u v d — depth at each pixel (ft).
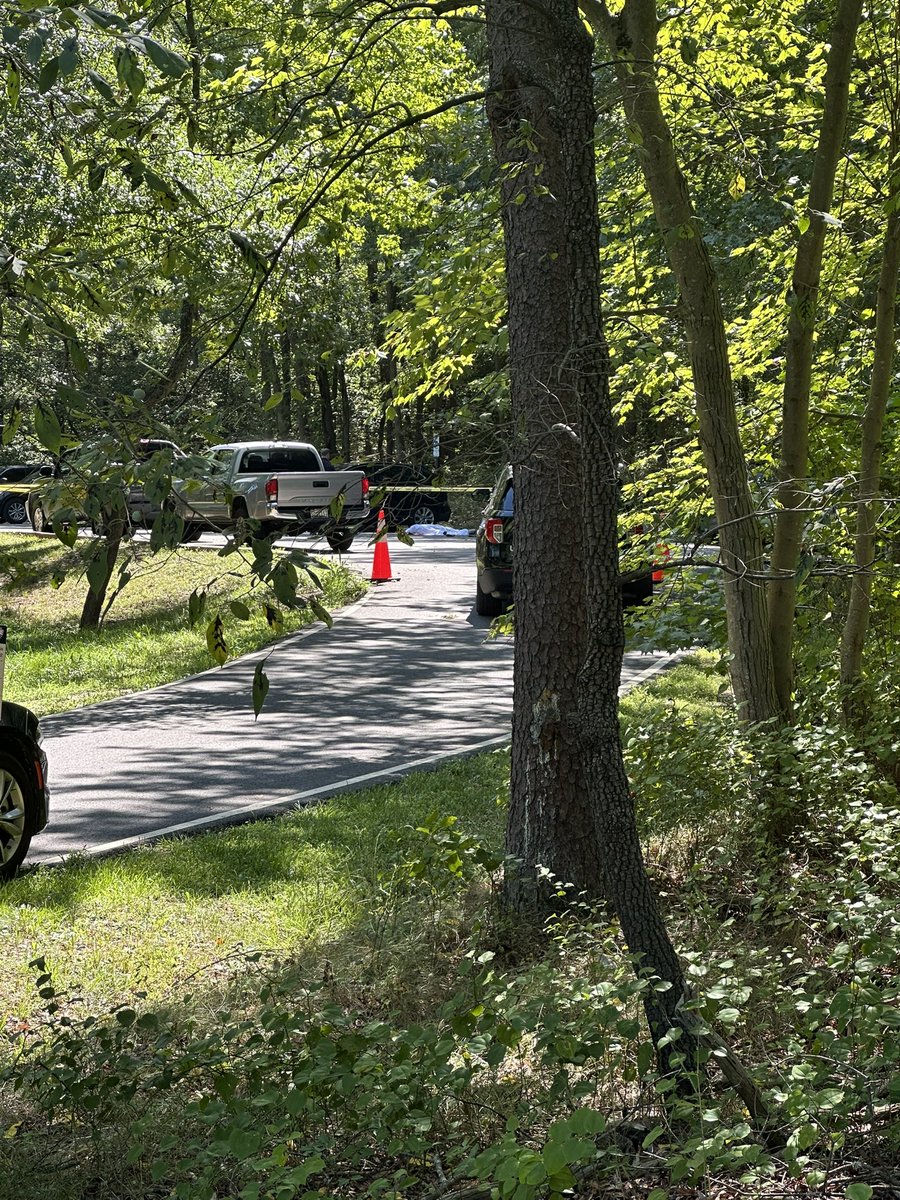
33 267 14.60
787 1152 13.87
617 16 34.35
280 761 49.03
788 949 22.22
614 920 27.12
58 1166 18.62
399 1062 16.57
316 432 243.81
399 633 82.43
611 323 37.88
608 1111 18.29
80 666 77.66
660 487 47.88
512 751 30.42
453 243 40.91
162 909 31.42
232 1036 18.43
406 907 28.78
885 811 29.14
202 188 53.67
